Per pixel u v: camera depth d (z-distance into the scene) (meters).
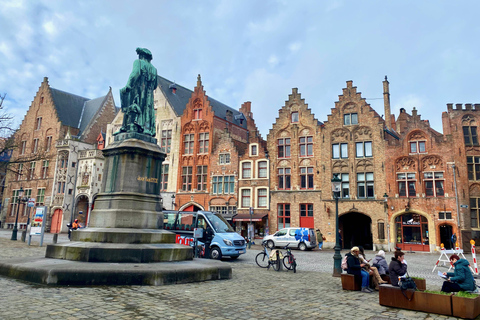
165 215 22.16
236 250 18.95
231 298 8.42
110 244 10.95
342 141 33.06
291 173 34.50
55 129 47.91
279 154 35.66
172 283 9.73
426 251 28.67
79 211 42.28
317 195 33.06
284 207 34.28
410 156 30.28
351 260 10.42
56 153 44.94
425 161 29.91
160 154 13.48
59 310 6.44
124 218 11.91
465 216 27.97
